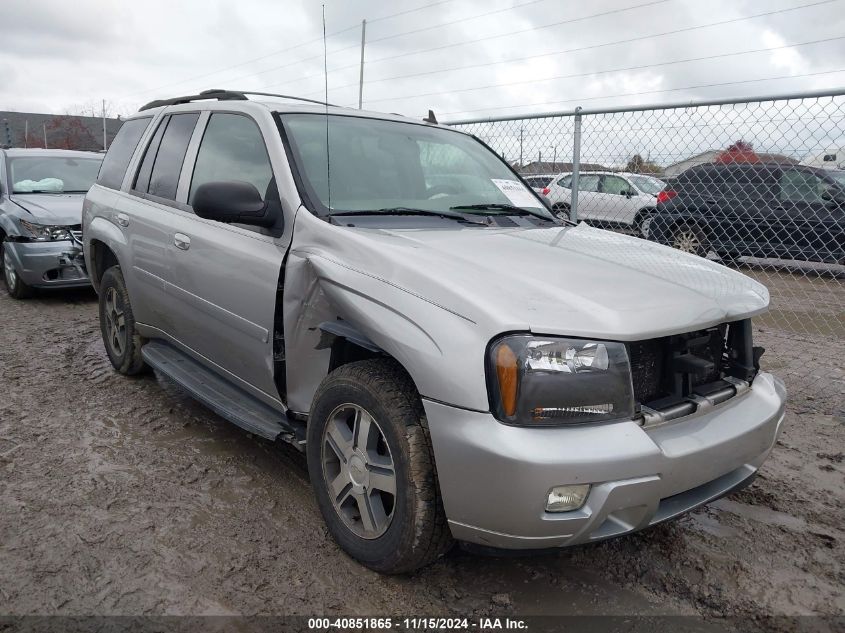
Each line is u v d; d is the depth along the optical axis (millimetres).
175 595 2486
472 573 2707
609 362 2234
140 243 4102
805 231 7961
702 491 2561
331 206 3049
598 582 2686
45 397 4449
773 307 7887
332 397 2711
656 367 2508
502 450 2125
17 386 4641
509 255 2762
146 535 2863
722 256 8344
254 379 3275
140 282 4156
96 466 3486
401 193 3379
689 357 2502
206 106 3951
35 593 2461
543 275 2555
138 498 3170
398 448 2416
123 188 4531
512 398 2162
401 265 2516
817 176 7918
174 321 3889
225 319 3338
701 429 2457
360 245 2695
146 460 3578
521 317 2209
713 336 2750
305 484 3387
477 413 2191
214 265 3367
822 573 2785
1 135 47531
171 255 3746
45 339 5891
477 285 2373
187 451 3709
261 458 3654
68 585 2514
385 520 2584
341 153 3354
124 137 4887
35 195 7742
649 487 2229
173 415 4207
